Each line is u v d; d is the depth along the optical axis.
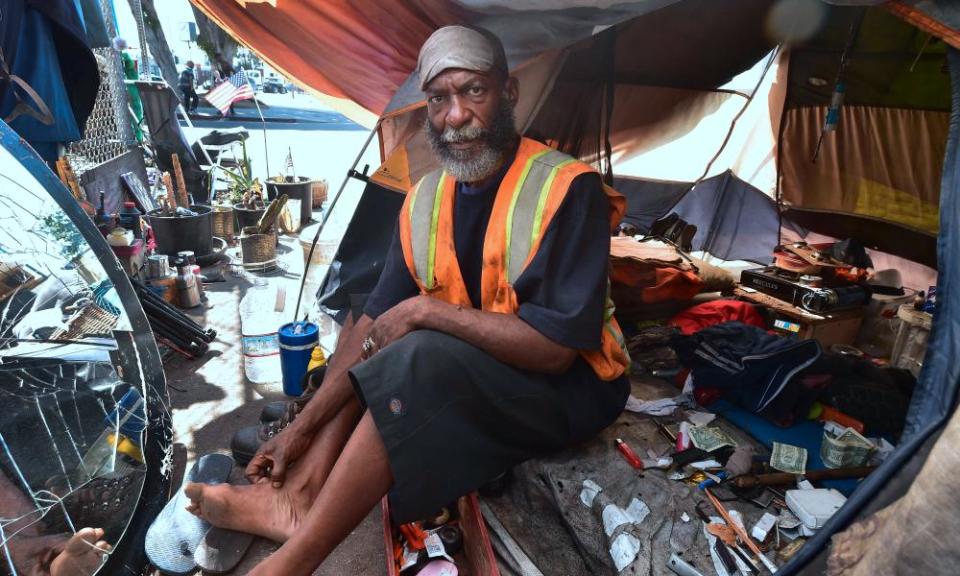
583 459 1.75
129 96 5.84
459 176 1.55
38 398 1.62
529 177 1.52
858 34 2.75
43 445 1.58
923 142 2.96
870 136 3.14
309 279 3.29
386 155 2.62
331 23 2.57
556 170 1.51
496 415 1.45
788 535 1.50
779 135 3.46
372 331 1.52
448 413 1.36
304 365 2.52
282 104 19.14
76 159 4.39
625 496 1.61
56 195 1.92
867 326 2.78
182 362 2.88
